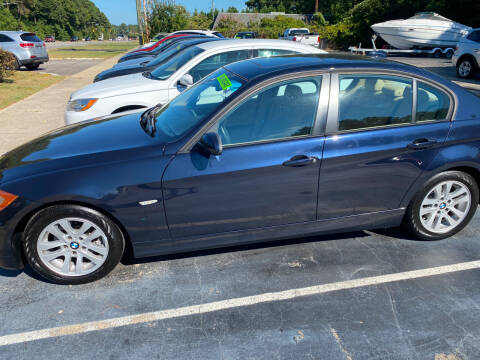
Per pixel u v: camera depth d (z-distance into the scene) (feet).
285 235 10.34
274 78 9.68
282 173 9.48
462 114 10.56
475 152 10.56
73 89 40.65
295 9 262.88
